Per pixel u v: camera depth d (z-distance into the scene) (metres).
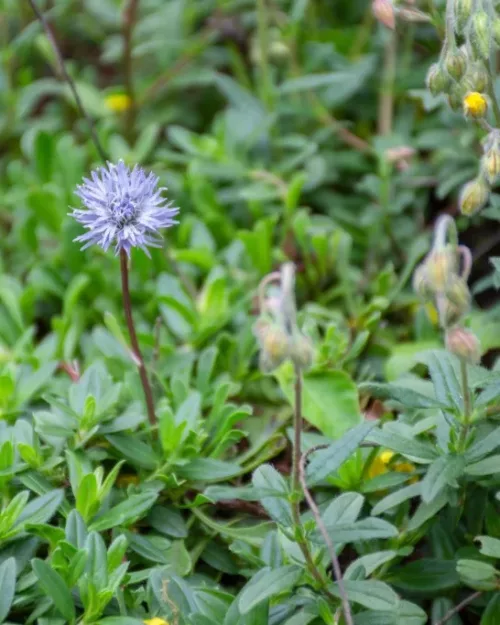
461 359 0.54
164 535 0.59
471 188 0.57
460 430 0.56
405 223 0.71
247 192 0.69
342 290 0.68
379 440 0.56
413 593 0.58
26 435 0.59
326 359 0.62
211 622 0.55
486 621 0.56
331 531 0.55
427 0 0.64
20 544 0.56
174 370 0.63
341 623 0.55
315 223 0.70
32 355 0.64
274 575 0.54
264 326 0.54
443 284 0.53
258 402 0.64
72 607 0.55
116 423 0.59
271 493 0.54
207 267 0.67
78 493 0.57
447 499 0.57
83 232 0.67
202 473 0.59
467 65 0.57
